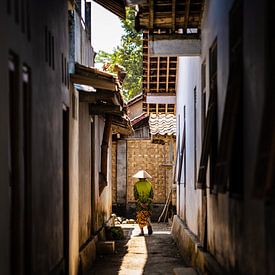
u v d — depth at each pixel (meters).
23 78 5.08
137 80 30.53
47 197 6.26
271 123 4.04
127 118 15.28
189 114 12.16
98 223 13.66
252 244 4.94
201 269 8.41
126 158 22.44
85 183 11.19
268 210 4.36
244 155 5.27
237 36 5.77
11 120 4.68
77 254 9.49
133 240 15.37
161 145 22.45
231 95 5.82
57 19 7.10
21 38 4.87
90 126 11.97
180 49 9.78
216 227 7.33
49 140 6.42
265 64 4.44
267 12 4.39
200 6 8.97
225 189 5.72
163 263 11.52
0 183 4.05
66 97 8.09
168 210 21.56
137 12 9.30
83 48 10.86
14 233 4.67
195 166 10.67
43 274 5.94
